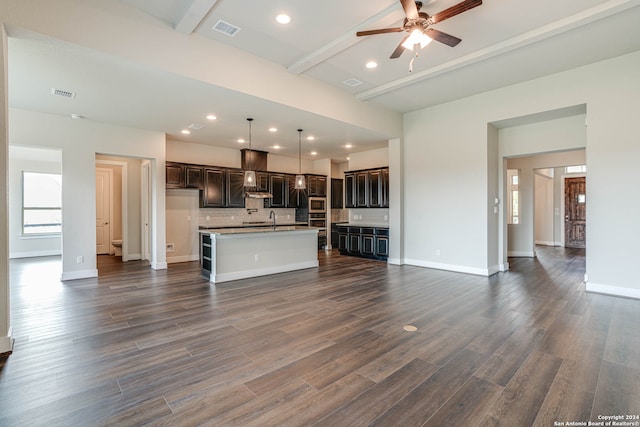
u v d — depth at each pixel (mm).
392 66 4461
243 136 6609
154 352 2604
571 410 1838
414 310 3656
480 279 5227
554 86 4652
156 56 3350
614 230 4191
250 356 2537
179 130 6109
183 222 7238
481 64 4324
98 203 8531
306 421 1760
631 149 4059
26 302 3988
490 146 5531
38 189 8289
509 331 3016
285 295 4309
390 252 6844
